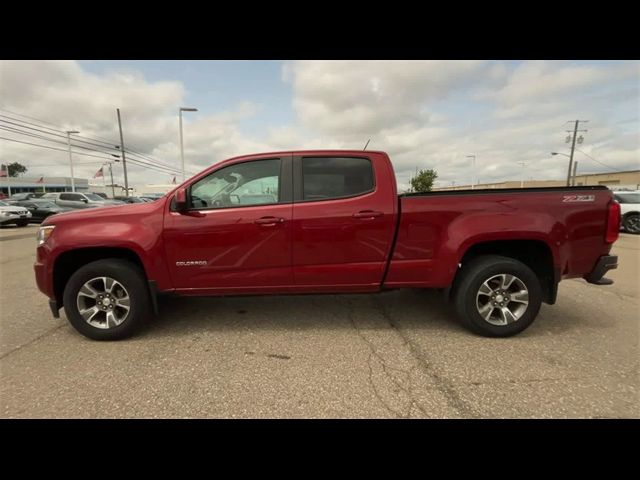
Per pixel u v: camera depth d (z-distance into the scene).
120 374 2.80
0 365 2.96
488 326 3.37
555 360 2.96
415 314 4.10
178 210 3.30
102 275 3.35
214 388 2.60
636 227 12.62
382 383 2.64
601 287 5.37
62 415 2.31
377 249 3.41
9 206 16.59
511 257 3.58
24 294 5.16
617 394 2.47
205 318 4.01
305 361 2.99
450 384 2.62
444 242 3.37
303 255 3.41
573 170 38.31
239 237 3.37
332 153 3.49
